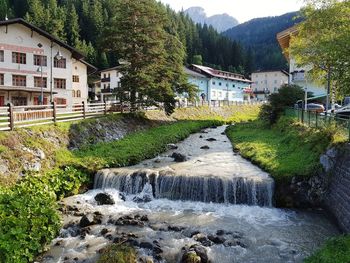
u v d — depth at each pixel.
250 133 31.80
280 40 36.59
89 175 18.80
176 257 11.08
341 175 13.87
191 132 36.28
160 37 34.09
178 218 14.50
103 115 29.47
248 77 116.25
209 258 10.98
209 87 75.06
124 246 11.12
